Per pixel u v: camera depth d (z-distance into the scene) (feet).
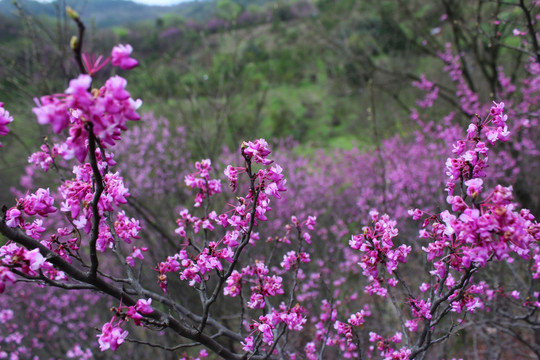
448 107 31.42
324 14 49.19
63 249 5.50
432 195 20.67
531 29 10.62
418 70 38.63
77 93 3.30
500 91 22.48
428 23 32.55
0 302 18.75
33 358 19.08
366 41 38.93
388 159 26.91
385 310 15.71
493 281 11.67
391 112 38.70
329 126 52.13
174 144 23.85
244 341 6.64
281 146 34.65
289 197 24.88
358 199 23.56
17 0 13.73
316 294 16.51
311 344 9.37
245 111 28.27
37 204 4.86
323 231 21.30
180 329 5.80
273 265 18.63
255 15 68.49
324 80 57.98
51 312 20.75
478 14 13.14
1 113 4.30
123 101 3.53
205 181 7.59
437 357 13.32
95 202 4.35
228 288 6.95
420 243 16.98
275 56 64.54
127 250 17.01
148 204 20.99
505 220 4.03
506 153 19.76
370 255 5.83
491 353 13.00
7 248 4.58
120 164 21.63
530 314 9.09
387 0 34.22
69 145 3.77
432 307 5.99
